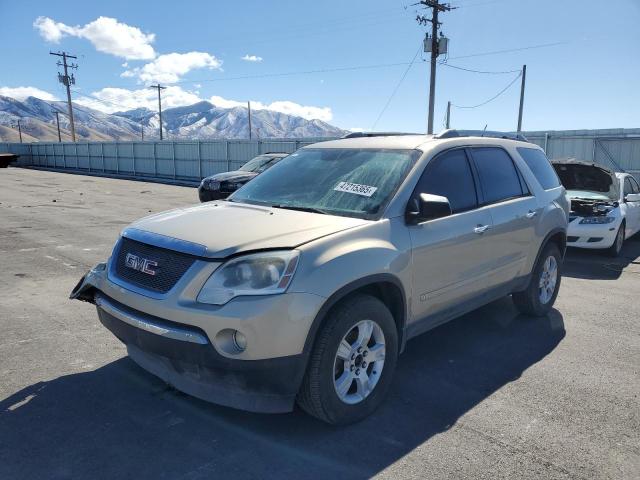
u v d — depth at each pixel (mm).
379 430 3291
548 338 5012
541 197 5340
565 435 3277
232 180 15234
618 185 9930
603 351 4707
